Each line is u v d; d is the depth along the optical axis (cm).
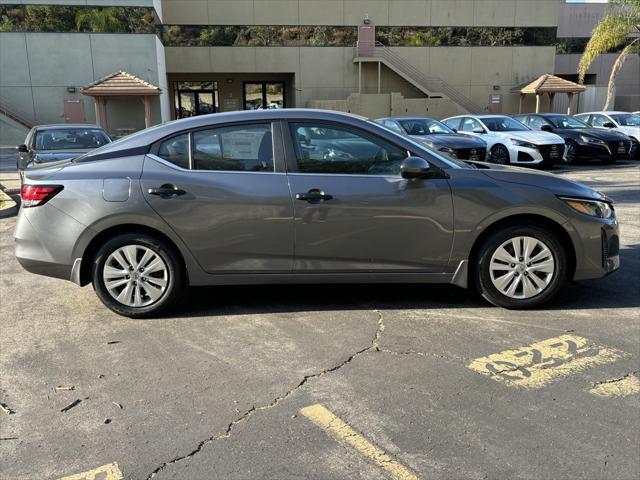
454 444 281
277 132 445
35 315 471
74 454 278
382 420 303
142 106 2405
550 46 3077
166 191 433
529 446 279
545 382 342
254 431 295
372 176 441
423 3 2938
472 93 3062
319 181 437
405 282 453
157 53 2414
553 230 450
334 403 321
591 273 454
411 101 2822
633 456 270
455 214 439
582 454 272
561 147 1412
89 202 434
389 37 2947
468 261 450
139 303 452
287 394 333
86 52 2358
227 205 434
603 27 2408
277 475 260
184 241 438
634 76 3578
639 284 526
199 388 341
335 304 482
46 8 2308
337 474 259
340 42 2897
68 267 444
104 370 368
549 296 453
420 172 423
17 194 1155
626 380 344
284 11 2831
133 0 2361
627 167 1519
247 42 2817
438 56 2998
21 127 2325
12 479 259
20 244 450
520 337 408
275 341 408
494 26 3016
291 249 441
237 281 449
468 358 376
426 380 347
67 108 2362
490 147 1455
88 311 479
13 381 354
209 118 451
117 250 445
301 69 2889
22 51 2320
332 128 446
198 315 462
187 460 272
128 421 306
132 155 445
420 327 429
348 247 441
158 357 385
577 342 398
